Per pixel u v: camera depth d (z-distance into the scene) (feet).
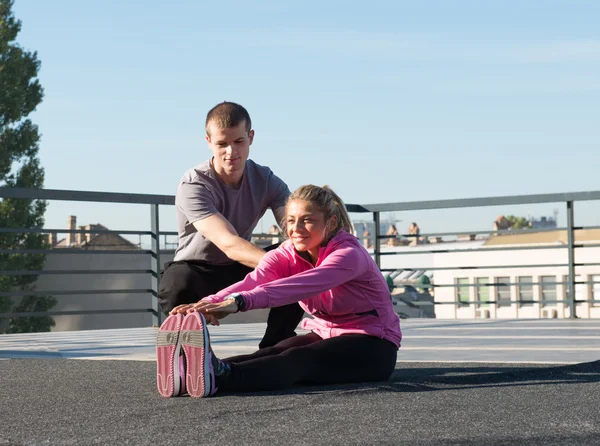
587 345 12.55
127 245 76.74
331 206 8.54
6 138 79.05
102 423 6.30
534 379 8.53
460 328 17.15
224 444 5.45
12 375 9.52
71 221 76.54
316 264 8.60
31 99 81.87
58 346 13.58
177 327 7.46
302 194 8.50
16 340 15.47
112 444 5.53
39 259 74.33
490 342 13.41
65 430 6.07
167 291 10.44
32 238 74.33
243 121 9.82
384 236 23.65
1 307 72.90
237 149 9.80
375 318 8.57
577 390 7.67
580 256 112.06
